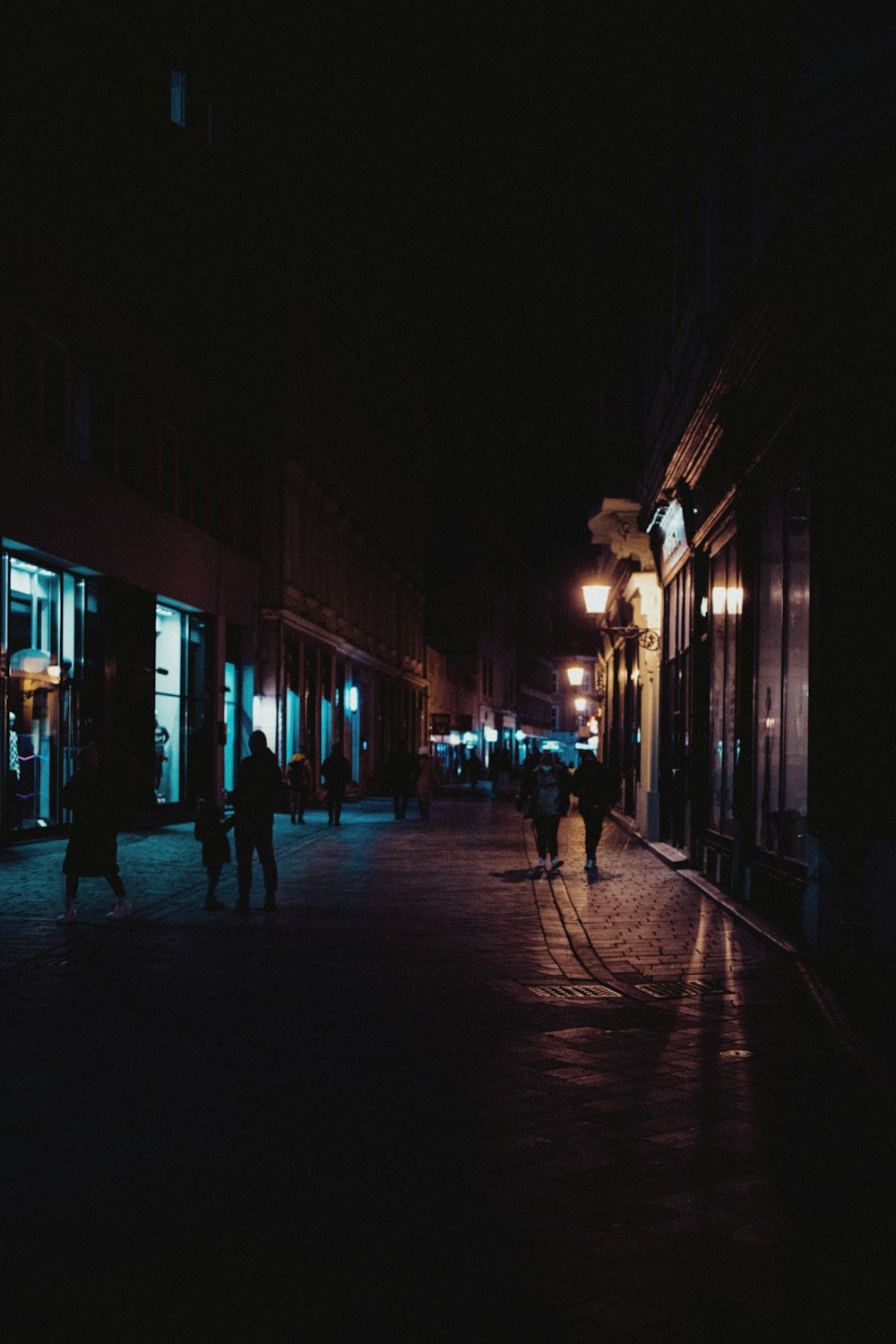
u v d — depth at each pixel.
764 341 10.59
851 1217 4.23
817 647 9.33
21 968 8.62
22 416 17.92
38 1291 3.54
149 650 22.78
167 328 23.44
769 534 11.79
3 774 17.48
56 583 19.52
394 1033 6.89
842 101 8.27
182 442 25.02
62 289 18.88
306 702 33.41
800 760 10.32
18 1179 4.48
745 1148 4.97
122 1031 6.80
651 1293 3.60
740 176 12.84
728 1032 7.05
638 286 21.94
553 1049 6.59
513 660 79.62
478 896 13.44
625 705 29.80
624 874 15.87
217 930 10.65
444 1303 3.51
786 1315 3.47
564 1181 4.55
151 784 23.03
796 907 10.23
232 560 27.80
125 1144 4.90
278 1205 4.25
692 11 14.16
